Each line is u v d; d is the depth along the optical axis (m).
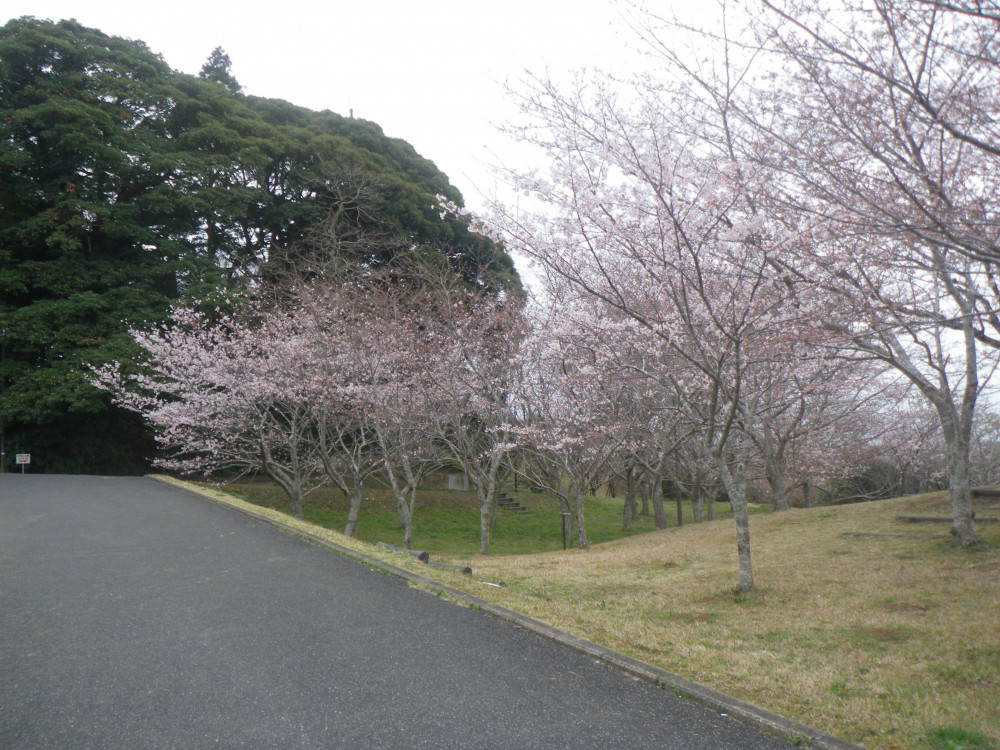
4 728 3.61
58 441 21.45
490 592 6.94
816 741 3.62
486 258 24.20
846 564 9.01
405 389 14.63
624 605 7.51
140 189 22.91
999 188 6.08
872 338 7.44
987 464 19.17
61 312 19.47
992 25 4.62
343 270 20.44
